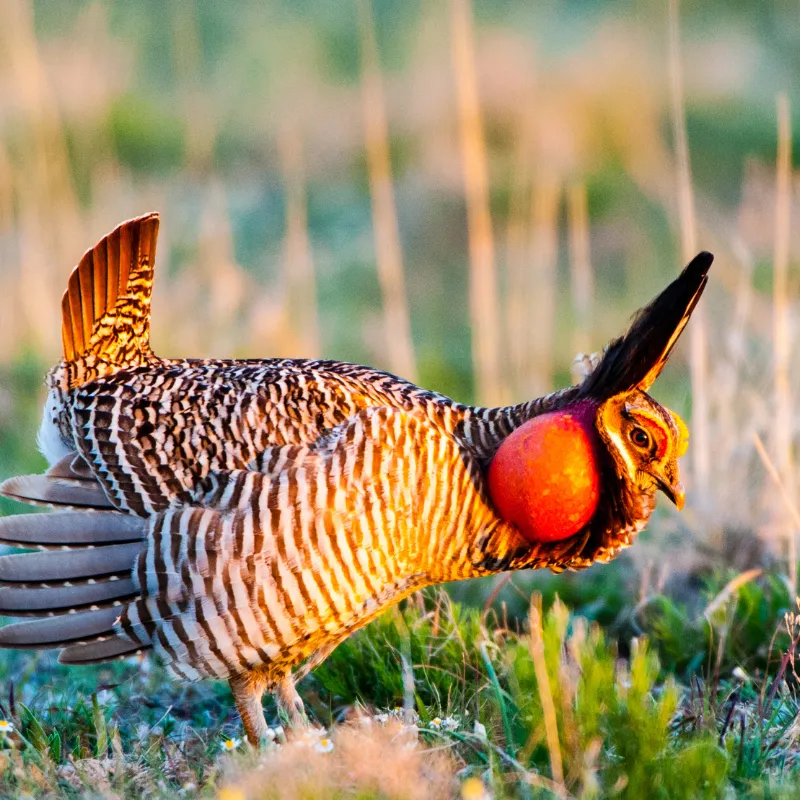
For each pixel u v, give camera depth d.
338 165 32.19
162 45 38.19
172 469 12.05
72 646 12.23
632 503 12.87
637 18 36.62
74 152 30.83
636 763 10.80
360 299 27.31
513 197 28.33
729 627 14.28
